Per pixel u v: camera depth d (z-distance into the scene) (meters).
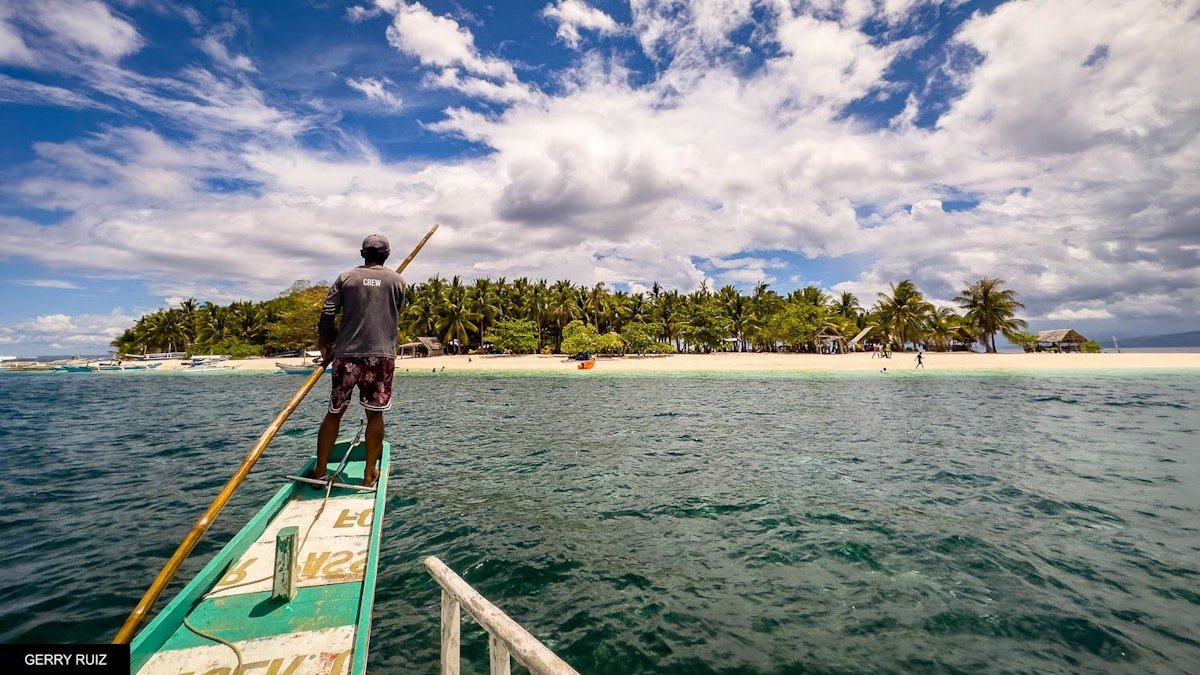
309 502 4.70
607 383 40.16
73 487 10.66
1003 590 5.96
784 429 17.52
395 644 4.85
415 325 83.62
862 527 8.00
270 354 89.88
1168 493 9.72
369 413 4.85
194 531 2.80
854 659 4.70
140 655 2.69
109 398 34.25
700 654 4.79
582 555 7.00
